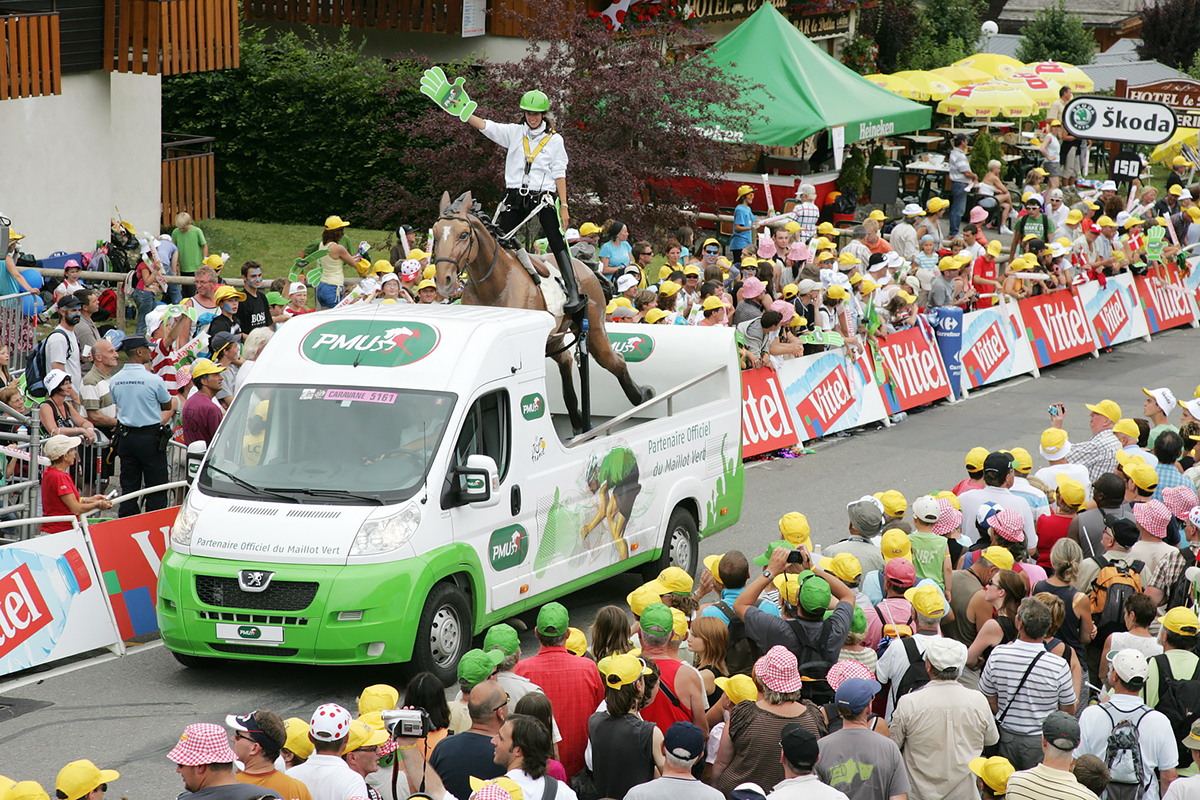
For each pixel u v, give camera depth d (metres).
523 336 17.80
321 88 46.06
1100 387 35.69
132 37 36.06
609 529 19.16
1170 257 43.31
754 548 22.67
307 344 17.50
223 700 15.90
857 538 16.08
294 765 10.70
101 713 15.41
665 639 12.20
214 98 46.38
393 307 18.30
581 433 20.70
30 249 35.28
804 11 59.31
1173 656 13.41
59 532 17.20
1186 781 11.05
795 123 44.28
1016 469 19.70
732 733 11.43
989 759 11.02
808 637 13.11
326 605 15.48
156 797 13.25
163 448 19.80
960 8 77.81
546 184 19.33
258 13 49.31
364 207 46.19
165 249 33.88
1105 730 12.34
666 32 43.59
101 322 31.48
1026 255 37.44
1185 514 18.09
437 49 48.03
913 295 32.75
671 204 40.16
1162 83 47.66
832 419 30.02
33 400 22.25
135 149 39.59
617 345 22.78
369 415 16.69
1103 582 15.69
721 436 21.81
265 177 47.38
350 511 15.91
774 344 28.88
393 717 10.52
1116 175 47.94
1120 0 98.00
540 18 39.28
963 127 61.47
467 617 16.73
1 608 16.09
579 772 12.18
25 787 8.75
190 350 22.67
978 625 14.70
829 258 31.34
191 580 15.83
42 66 33.28
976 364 35.16
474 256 18.11
